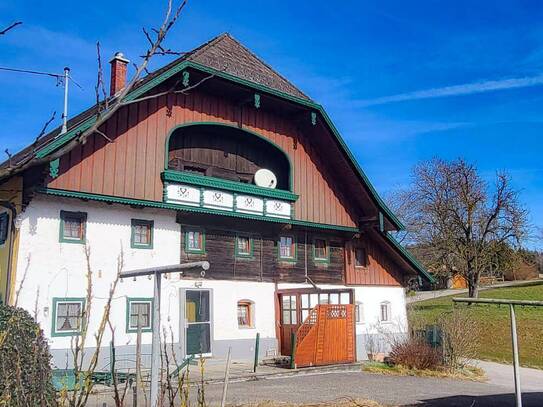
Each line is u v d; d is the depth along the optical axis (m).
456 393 15.17
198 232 18.75
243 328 19.48
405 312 25.55
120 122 16.70
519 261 47.66
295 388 14.57
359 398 13.02
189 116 18.38
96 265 16.09
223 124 19.22
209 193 18.39
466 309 28.52
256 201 19.72
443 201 44.25
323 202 22.20
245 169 20.86
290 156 21.30
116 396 4.79
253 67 21.31
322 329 18.95
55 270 15.33
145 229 17.42
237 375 15.90
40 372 5.76
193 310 18.14
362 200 23.14
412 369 19.91
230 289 19.30
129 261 16.75
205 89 18.86
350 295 20.31
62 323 15.25
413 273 25.73
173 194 17.47
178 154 19.05
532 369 23.52
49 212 15.50
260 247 20.58
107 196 16.06
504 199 42.56
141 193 16.83
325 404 12.03
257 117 20.44
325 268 22.77
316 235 22.72
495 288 52.09
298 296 20.66
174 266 8.13
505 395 15.20
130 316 16.50
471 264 43.22
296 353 18.03
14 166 3.82
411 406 12.75
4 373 5.58
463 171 43.78
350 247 23.84
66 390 4.79
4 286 15.25
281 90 20.67
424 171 45.28
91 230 16.16
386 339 23.98
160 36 4.08
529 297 41.62
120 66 19.52
